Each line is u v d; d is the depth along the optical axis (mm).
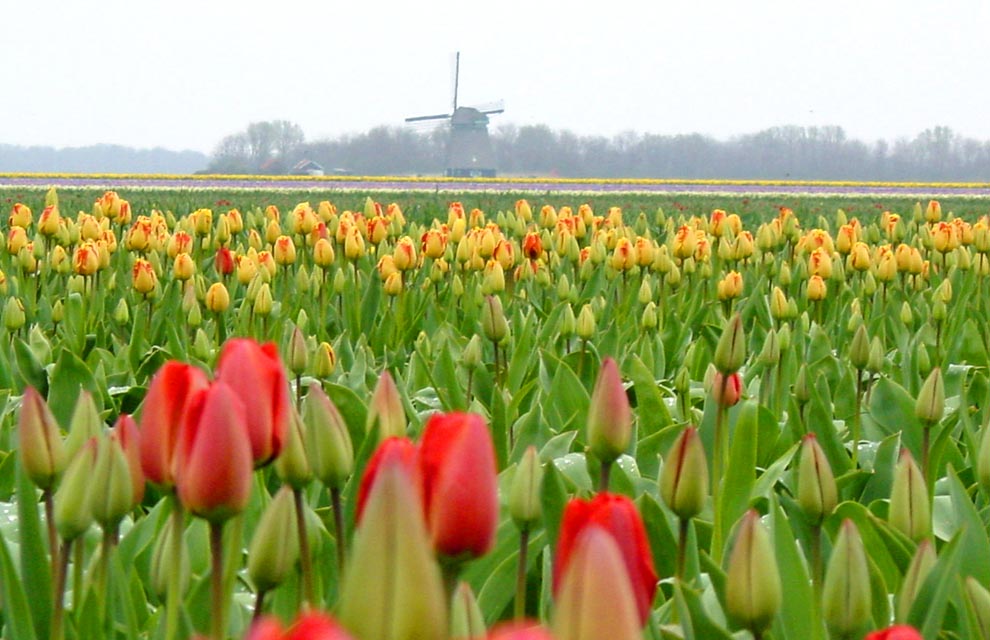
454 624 6449
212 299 25391
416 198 155125
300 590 10070
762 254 40406
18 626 8734
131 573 10766
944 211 125188
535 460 9109
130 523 13891
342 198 154750
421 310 28719
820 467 10188
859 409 19172
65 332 26609
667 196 175750
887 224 43844
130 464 8625
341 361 24188
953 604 11188
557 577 6770
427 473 6520
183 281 29984
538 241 33969
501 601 10742
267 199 136750
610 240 37500
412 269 31719
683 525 9766
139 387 21125
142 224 34500
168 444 7691
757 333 27953
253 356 7715
